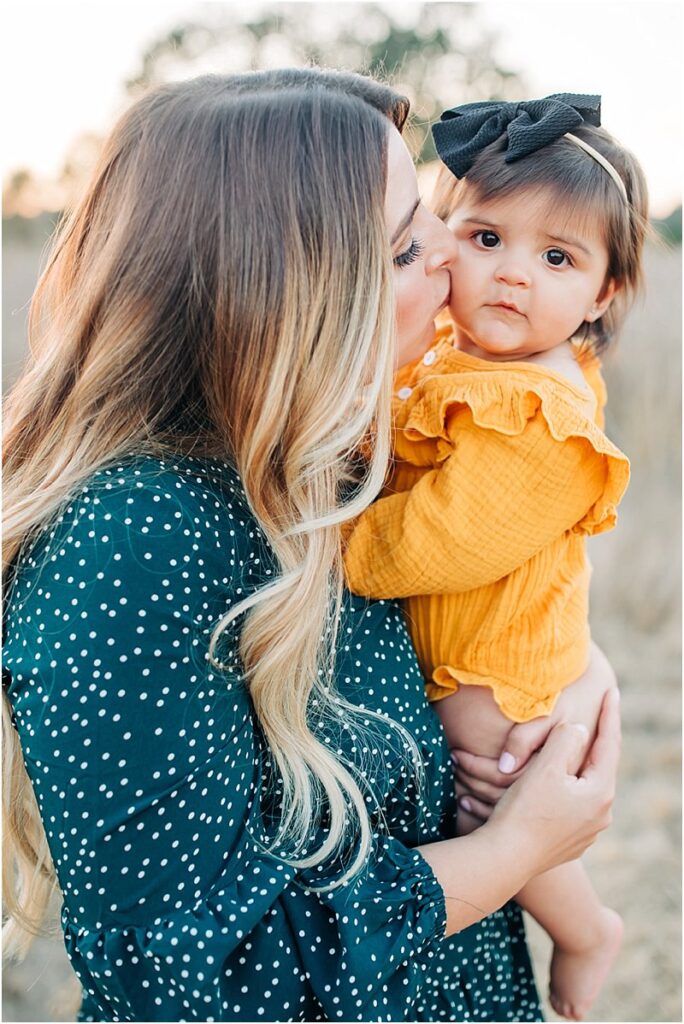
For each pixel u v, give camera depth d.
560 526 1.37
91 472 1.09
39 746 0.98
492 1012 1.35
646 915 2.79
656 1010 2.50
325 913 1.09
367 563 1.32
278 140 1.10
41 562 1.06
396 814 1.23
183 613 1.00
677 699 3.79
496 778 1.41
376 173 1.13
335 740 1.16
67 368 1.19
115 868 0.98
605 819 1.33
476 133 1.54
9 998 2.43
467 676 1.43
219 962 0.98
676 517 4.64
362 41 6.89
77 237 1.22
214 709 1.02
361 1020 1.06
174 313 1.10
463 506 1.33
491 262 1.48
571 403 1.36
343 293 1.10
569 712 1.45
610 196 1.47
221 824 1.02
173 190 1.09
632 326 5.05
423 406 1.42
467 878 1.19
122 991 0.98
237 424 1.11
